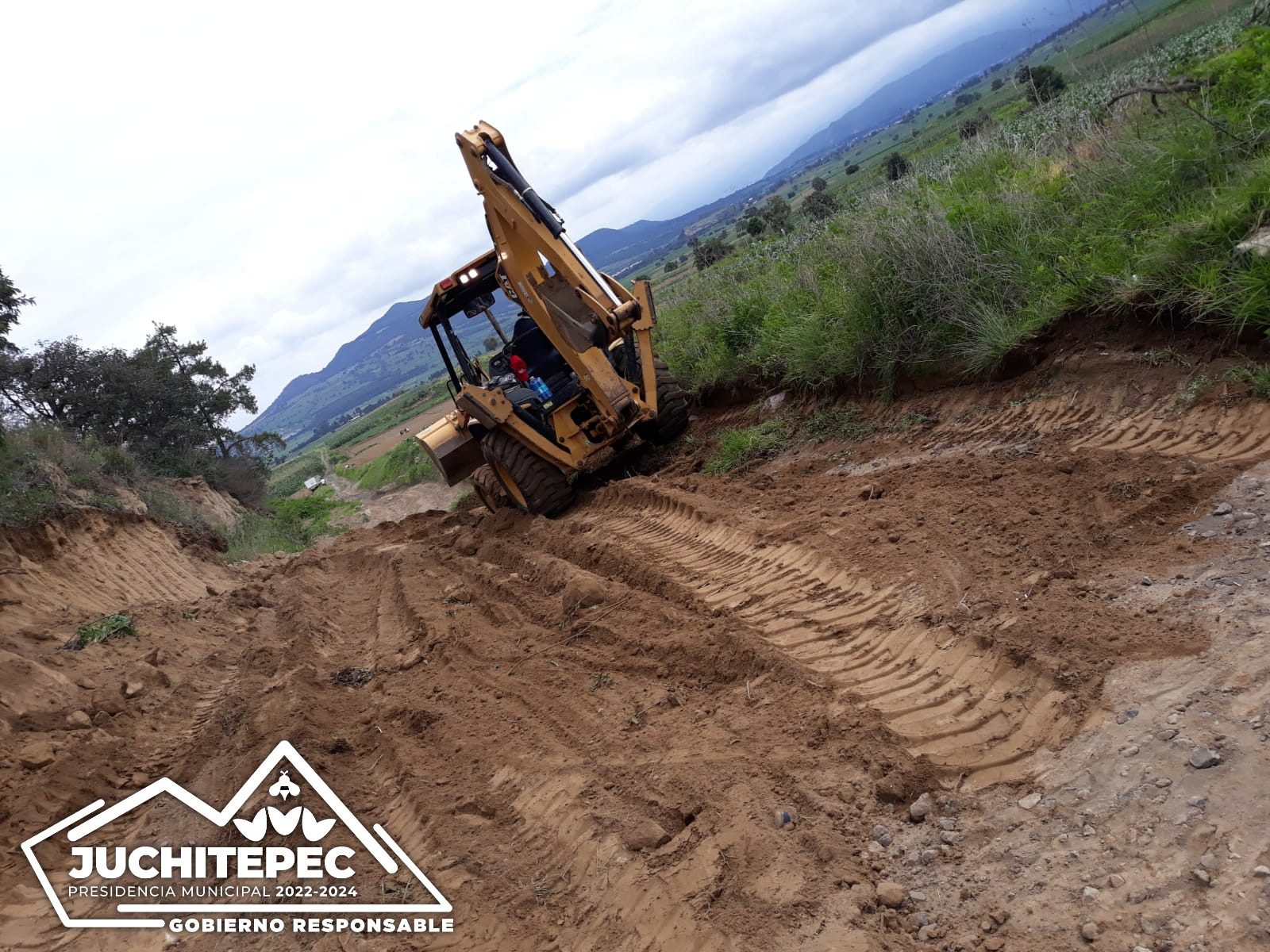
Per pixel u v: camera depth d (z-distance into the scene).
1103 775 3.03
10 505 12.25
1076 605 3.96
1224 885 2.45
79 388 25.25
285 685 6.41
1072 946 2.49
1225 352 5.41
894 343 7.84
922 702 3.84
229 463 29.75
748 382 10.26
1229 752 2.84
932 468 6.20
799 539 5.95
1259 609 3.42
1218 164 6.27
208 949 4.00
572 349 8.62
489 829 4.21
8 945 4.33
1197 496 4.43
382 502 30.56
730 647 4.89
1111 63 9.66
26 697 7.25
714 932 3.06
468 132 8.58
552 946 3.33
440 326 10.34
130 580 12.80
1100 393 5.98
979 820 3.12
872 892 2.98
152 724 6.84
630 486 8.58
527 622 6.75
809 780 3.62
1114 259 6.21
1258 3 7.77
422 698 5.88
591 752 4.52
